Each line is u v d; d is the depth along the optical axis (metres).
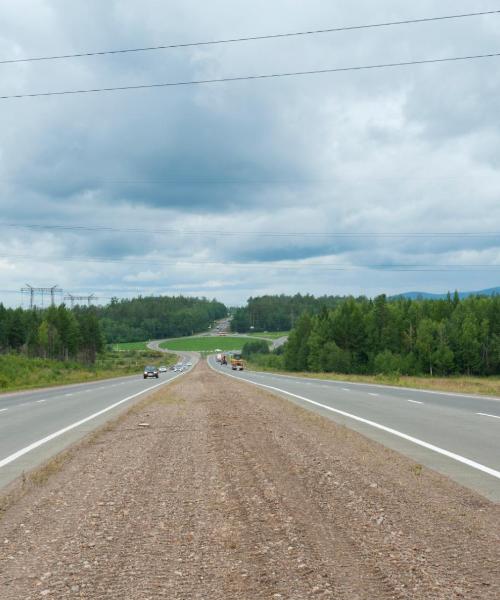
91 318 158.38
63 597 4.79
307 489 8.30
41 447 13.91
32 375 69.12
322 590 4.83
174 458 11.30
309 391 35.88
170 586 4.97
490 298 130.88
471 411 21.38
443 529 6.45
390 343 123.38
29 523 6.96
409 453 11.92
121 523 6.82
